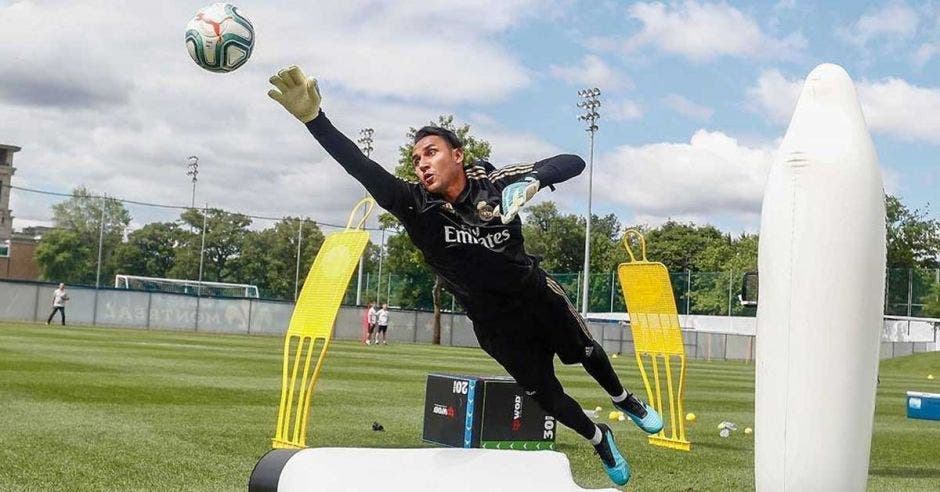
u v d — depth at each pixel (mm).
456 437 7320
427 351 30766
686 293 49938
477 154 39656
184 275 49375
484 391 7211
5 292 35438
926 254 68125
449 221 3920
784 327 3299
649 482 6500
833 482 3256
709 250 86125
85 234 42969
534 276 4148
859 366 3246
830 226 3242
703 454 8125
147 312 37844
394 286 49562
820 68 3494
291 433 7902
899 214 67812
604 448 4805
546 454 3625
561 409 4547
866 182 3277
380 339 38594
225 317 39219
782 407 3297
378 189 3766
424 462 3307
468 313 4309
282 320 40188
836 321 3219
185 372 14125
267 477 3250
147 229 48000
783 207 3338
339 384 13844
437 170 3889
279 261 52188
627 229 9016
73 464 5844
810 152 3307
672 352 8617
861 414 3264
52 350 17453
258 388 12055
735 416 12289
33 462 5828
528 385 4434
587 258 43812
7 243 45000
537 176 3908
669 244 91938
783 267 3311
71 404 9031
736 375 24531
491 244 3971
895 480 7129
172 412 8953
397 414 10164
